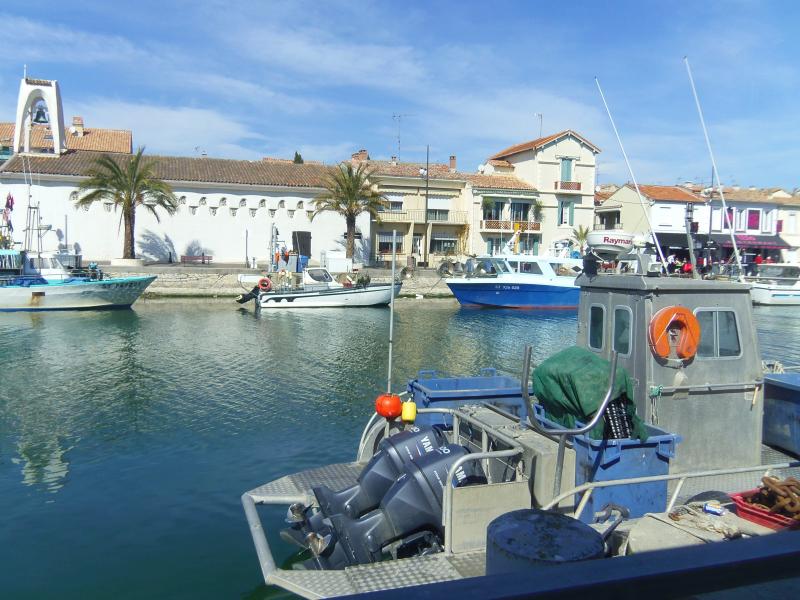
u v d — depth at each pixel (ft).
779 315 119.65
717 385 22.38
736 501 17.53
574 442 19.13
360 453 26.48
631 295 22.49
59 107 162.40
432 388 27.30
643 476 18.79
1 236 122.83
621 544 16.19
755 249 190.60
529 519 13.03
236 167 172.86
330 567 19.97
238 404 45.42
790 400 25.31
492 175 199.31
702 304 22.27
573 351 20.17
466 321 103.45
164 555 23.26
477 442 22.47
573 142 195.52
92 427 39.55
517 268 127.95
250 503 23.02
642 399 21.99
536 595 6.28
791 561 7.11
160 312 108.58
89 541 24.35
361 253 175.52
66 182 149.38
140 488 29.78
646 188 188.14
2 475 31.40
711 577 6.87
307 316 106.42
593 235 24.03
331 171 178.81
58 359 63.21
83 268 116.57
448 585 6.42
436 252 190.29
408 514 19.10
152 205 143.33
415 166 195.21
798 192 223.51
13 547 23.90
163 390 49.62
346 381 53.83
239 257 165.58
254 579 21.62
